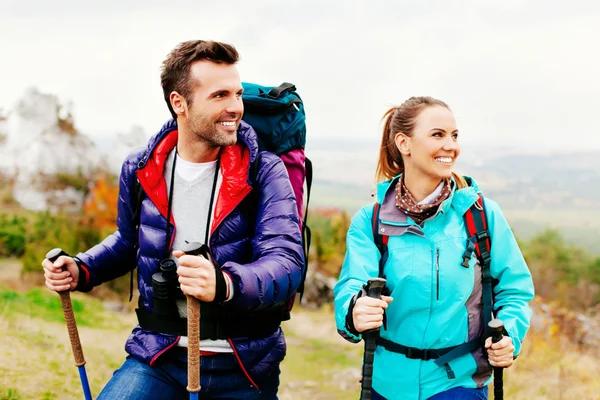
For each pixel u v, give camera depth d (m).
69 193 17.95
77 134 20.62
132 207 2.85
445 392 2.68
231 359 2.68
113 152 20.84
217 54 2.56
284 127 2.93
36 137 19.61
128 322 9.03
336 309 2.75
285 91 3.03
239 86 2.58
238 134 2.69
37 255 11.64
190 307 2.31
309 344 9.37
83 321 8.23
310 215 20.05
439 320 2.68
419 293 2.70
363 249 2.82
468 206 2.73
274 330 2.74
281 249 2.56
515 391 6.49
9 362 5.41
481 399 2.70
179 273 2.27
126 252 2.96
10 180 18.06
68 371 5.55
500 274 2.76
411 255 2.72
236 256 2.65
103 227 14.32
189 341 2.33
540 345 8.67
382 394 2.81
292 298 2.83
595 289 21.19
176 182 2.68
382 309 2.44
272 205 2.65
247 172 2.62
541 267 24.69
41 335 6.68
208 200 2.67
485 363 2.68
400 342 2.74
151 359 2.66
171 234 2.68
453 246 2.70
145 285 2.72
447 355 2.67
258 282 2.39
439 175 2.74
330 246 17.61
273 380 2.82
